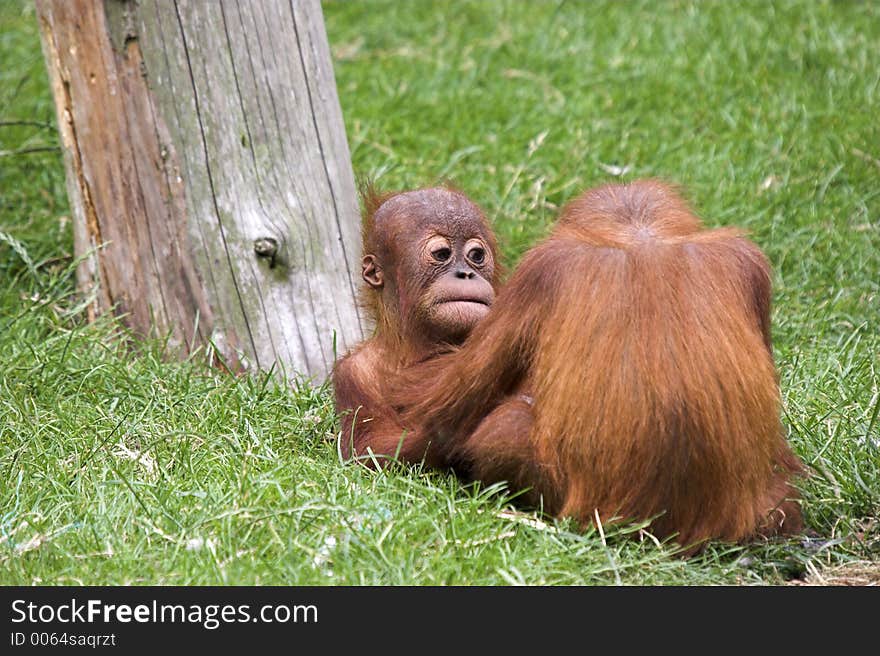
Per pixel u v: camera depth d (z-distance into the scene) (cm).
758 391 1155
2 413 1452
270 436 1397
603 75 2588
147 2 1641
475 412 1233
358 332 1697
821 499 1290
